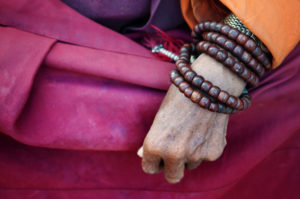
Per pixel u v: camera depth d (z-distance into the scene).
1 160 0.47
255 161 0.51
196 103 0.39
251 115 0.49
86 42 0.45
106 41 0.46
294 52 0.47
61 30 0.45
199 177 0.52
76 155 0.48
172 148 0.39
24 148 0.47
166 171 0.41
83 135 0.43
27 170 0.48
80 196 0.52
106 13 0.48
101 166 0.50
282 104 0.50
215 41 0.40
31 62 0.41
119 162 0.50
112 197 0.53
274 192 0.64
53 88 0.42
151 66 0.44
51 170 0.49
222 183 0.53
